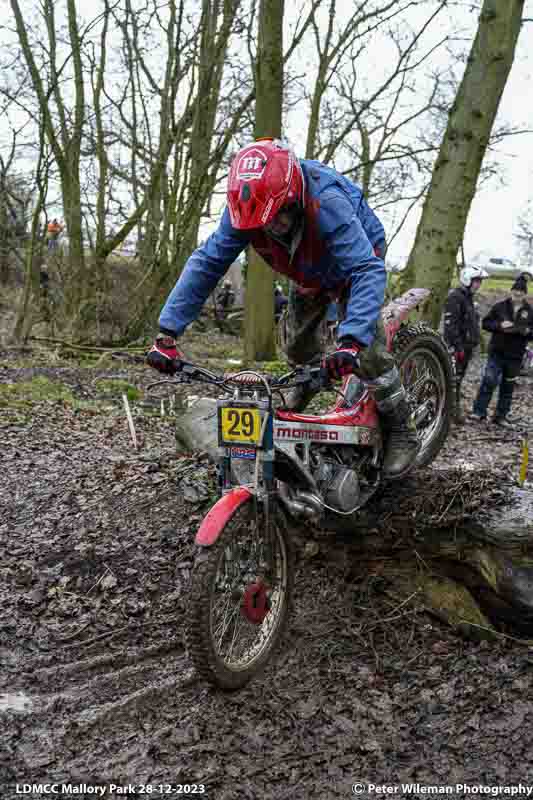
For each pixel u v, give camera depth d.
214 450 5.03
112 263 14.49
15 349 12.02
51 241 13.82
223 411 2.96
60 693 3.11
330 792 2.56
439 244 6.11
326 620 3.58
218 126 14.07
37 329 13.81
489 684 3.08
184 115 12.82
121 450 6.75
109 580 3.94
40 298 13.60
